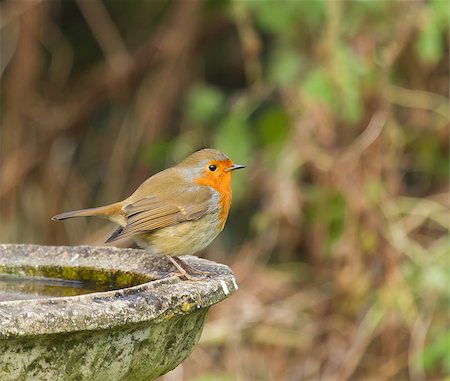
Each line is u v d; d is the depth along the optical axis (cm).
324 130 1149
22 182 1415
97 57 1554
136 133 1413
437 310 1137
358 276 1129
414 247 1145
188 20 1395
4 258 681
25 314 461
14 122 1411
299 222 1213
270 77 1273
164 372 568
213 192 731
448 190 1288
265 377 1172
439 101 1249
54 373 484
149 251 711
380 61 1177
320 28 1190
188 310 534
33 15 1383
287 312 1192
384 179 1158
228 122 1227
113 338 502
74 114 1452
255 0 1172
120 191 1417
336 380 1129
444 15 1109
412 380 1112
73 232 1445
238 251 1367
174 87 1405
